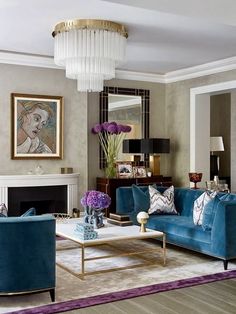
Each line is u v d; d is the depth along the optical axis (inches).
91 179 302.2
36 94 270.1
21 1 168.1
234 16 136.9
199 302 136.6
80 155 286.5
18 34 216.5
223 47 241.6
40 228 134.0
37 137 270.7
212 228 180.1
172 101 328.8
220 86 282.7
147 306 133.2
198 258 193.8
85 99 287.7
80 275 162.2
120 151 307.7
